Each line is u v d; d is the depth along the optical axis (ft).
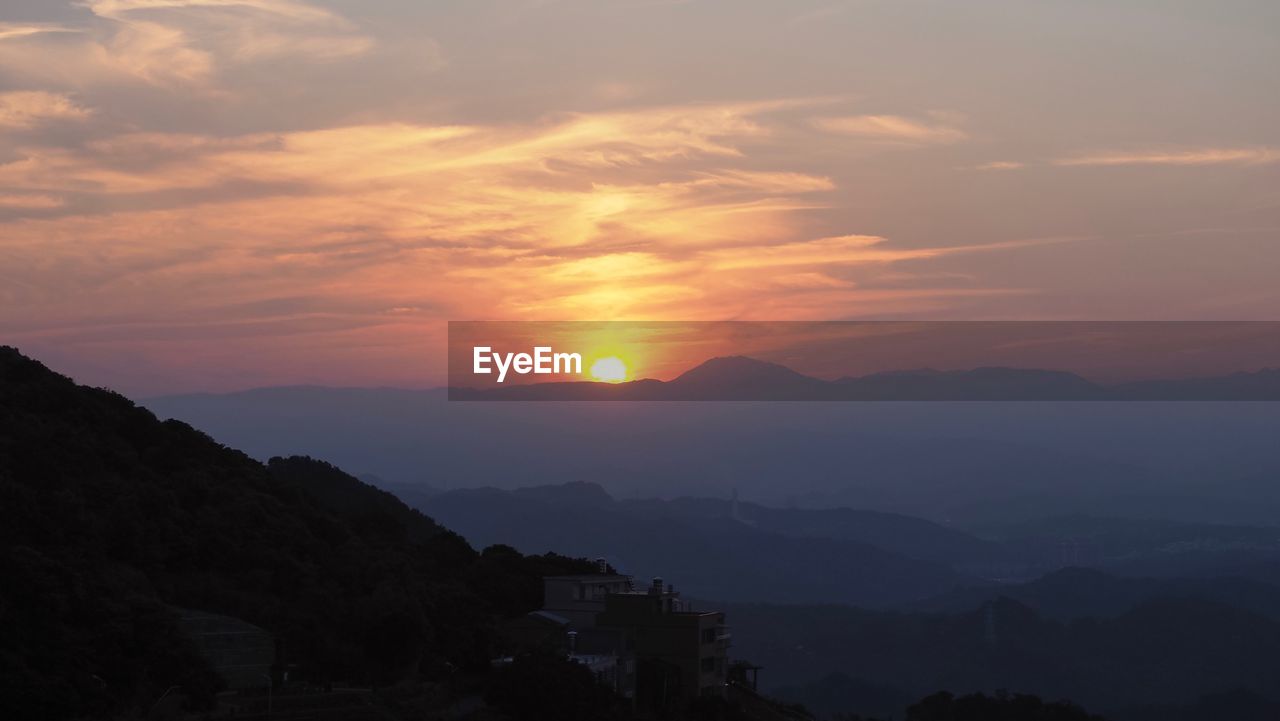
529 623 287.69
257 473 324.80
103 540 245.24
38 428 281.95
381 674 241.96
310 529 301.63
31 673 188.14
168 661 208.54
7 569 209.56
